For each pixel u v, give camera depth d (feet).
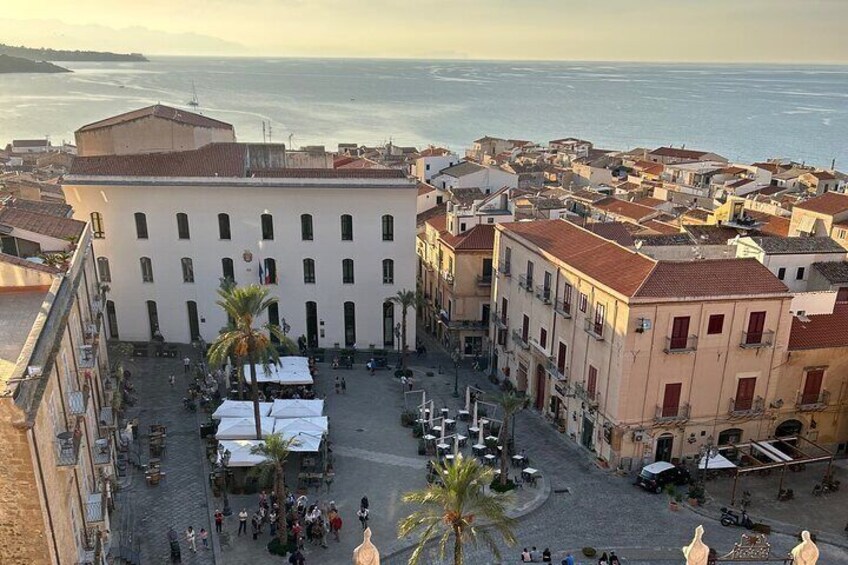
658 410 150.61
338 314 225.35
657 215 313.12
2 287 117.91
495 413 185.06
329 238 217.36
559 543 128.88
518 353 197.47
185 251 217.77
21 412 73.92
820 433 163.94
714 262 154.51
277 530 128.26
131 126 231.71
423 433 167.53
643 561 123.54
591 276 157.58
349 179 213.25
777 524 135.95
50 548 80.89
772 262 189.98
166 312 223.30
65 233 152.15
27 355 79.46
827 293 165.58
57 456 87.61
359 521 134.21
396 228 217.36
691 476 153.38
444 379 208.64
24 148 534.78
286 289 221.46
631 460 152.56
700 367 150.82
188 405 177.68
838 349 157.79
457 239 229.25
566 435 173.58
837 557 125.80
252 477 142.31
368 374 208.95
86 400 106.73
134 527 128.57
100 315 159.84
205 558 121.80
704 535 131.44
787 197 371.97
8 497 77.41
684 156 545.03
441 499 96.12
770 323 151.94
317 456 155.74
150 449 155.02
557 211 290.15
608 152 623.77
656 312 144.56
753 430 158.92
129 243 216.74
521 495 144.46
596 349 157.38
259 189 211.20
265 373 164.04
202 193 211.82
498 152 610.24
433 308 250.78
